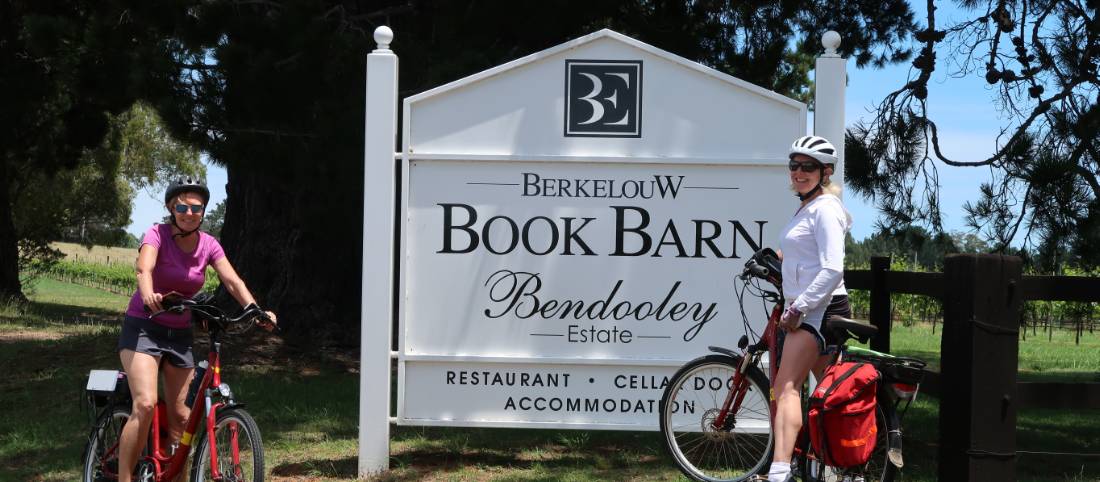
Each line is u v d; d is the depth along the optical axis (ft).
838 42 19.79
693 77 19.86
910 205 33.24
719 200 19.85
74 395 28.55
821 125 19.69
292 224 38.47
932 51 34.50
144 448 15.76
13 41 45.29
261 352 35.70
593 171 19.92
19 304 61.46
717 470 19.34
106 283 127.85
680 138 19.88
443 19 32.40
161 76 27.53
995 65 33.88
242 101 27.25
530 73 19.93
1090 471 20.90
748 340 18.60
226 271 15.79
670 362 19.70
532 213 19.93
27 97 46.85
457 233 19.90
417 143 19.94
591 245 19.93
